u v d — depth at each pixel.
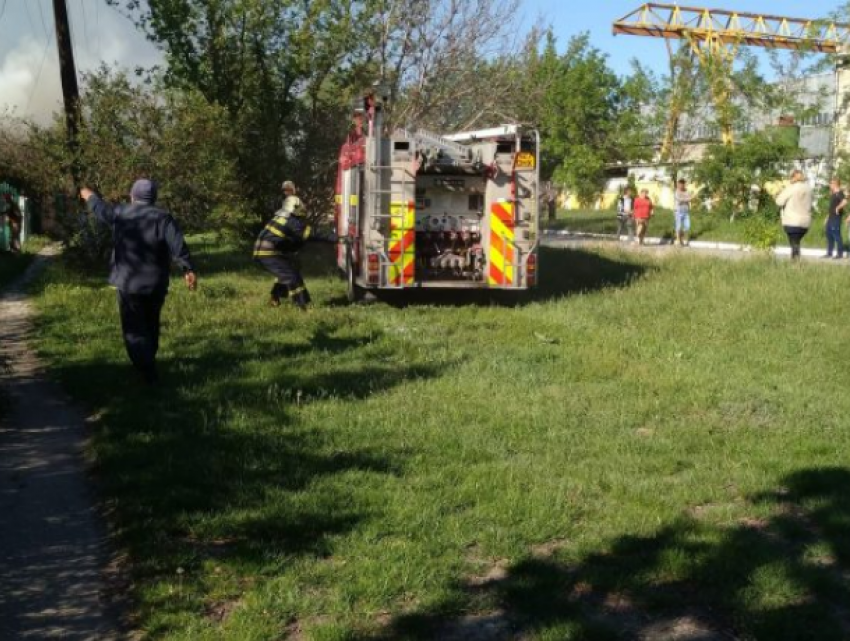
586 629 4.07
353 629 4.09
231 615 4.21
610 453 6.52
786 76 32.47
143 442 6.65
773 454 6.44
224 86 22.19
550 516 5.28
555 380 8.79
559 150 48.78
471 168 13.62
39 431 7.30
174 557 4.75
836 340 10.45
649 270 16.56
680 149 38.12
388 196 13.46
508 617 4.24
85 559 4.94
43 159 18.53
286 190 13.54
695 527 5.16
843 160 29.19
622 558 4.78
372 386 8.39
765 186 32.75
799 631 4.08
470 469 6.09
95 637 4.14
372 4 22.41
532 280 13.93
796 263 16.16
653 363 9.53
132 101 17.97
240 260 20.62
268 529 5.08
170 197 18.12
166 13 21.36
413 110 24.19
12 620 4.29
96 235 17.66
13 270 18.47
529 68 26.50
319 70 22.59
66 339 10.70
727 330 11.16
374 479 5.89
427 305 13.91
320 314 12.51
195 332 11.06
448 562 4.71
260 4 21.39
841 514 5.29
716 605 4.34
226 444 6.59
